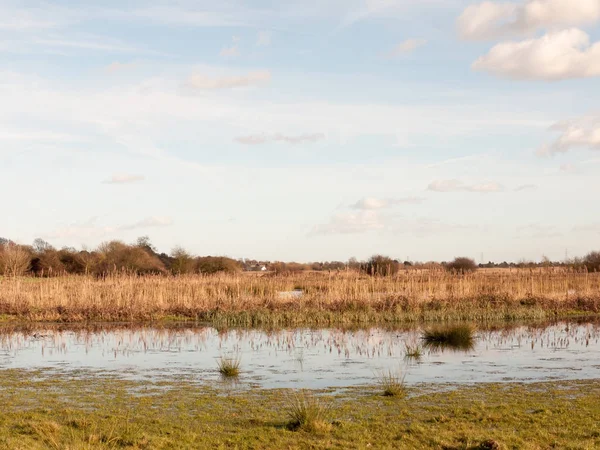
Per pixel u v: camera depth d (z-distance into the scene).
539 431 11.75
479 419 12.75
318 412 12.52
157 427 12.26
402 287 40.69
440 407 13.90
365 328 29.72
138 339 26.23
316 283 46.62
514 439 11.20
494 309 33.97
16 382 17.09
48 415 13.13
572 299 37.12
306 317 31.86
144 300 34.81
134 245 71.31
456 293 37.56
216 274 53.41
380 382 17.05
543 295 37.84
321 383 16.97
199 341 25.62
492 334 27.61
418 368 19.25
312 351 22.83
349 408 13.88
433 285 40.94
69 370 19.06
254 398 15.02
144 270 65.75
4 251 57.75
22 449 10.46
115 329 29.44
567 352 22.48
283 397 15.11
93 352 22.69
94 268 63.44
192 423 12.60
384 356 21.59
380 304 34.53
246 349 23.41
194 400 14.79
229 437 11.57
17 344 24.70
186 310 33.81
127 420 12.72
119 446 10.91
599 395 15.14
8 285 39.53
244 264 94.44
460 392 15.59
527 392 15.55
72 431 11.83
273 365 19.92
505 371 18.70
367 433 11.77
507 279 45.56
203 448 10.88
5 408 13.88
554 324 31.16
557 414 13.10
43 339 26.17
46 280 46.50
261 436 11.60
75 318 32.19
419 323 31.42
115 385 16.69
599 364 19.92
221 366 19.20
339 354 22.08
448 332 25.09
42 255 65.25
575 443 10.97
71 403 14.48
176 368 19.41
